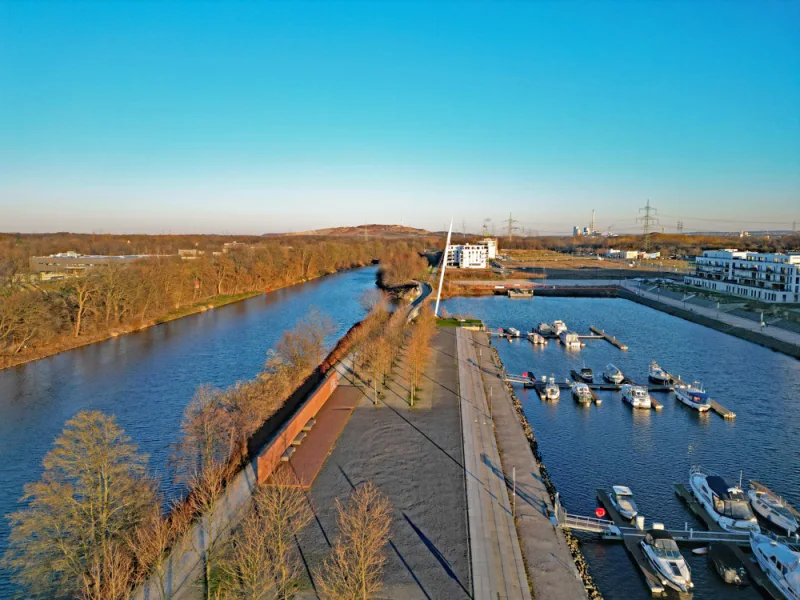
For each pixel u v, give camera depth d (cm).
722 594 3644
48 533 3297
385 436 5734
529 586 3391
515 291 19075
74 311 11031
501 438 5834
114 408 6938
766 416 7000
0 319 9212
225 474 4650
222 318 13462
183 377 8275
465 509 4256
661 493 5028
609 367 8888
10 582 3559
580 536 4225
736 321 13025
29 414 6775
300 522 3731
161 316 13088
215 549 3484
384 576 3419
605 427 6638
